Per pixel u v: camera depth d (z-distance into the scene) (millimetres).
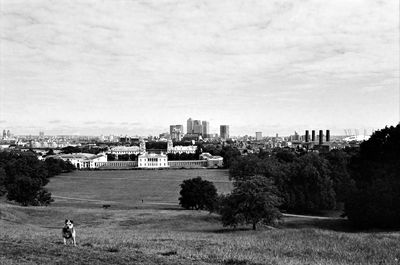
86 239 32344
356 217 62906
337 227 65500
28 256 21969
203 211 89562
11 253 22859
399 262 26297
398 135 62500
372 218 60062
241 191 60531
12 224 56438
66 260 21203
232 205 60906
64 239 27406
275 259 24938
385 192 58250
